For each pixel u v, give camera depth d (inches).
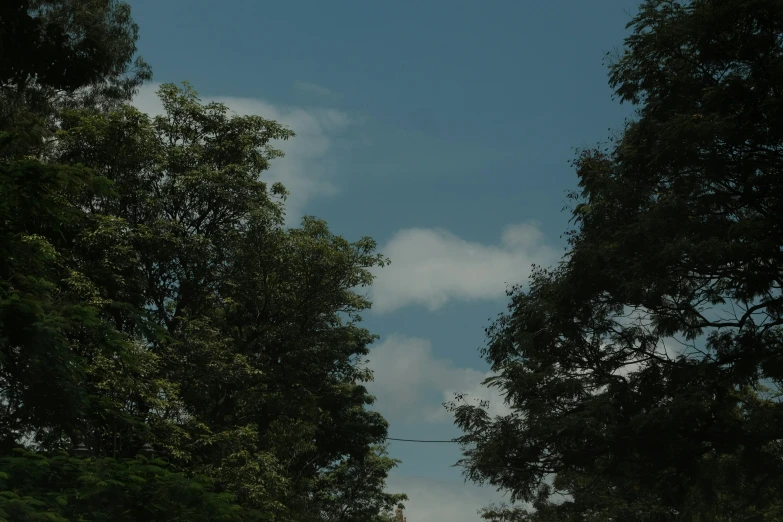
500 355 1007.6
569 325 965.8
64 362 422.6
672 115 889.5
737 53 830.5
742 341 900.0
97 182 453.7
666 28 871.7
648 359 956.0
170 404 1021.8
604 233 940.0
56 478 416.8
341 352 1428.4
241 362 1163.9
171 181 1229.1
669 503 959.6
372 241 1314.0
